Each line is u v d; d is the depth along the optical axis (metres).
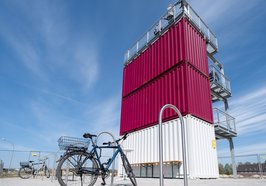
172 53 8.80
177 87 7.99
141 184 4.55
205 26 10.66
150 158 8.14
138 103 10.05
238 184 4.49
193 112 7.38
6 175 9.33
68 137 3.39
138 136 9.20
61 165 3.16
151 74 9.72
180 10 9.22
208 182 5.19
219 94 11.55
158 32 10.16
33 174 9.32
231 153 10.53
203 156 7.20
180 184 4.53
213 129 8.36
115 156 3.51
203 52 9.63
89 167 3.30
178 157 6.93
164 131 7.79
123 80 12.27
